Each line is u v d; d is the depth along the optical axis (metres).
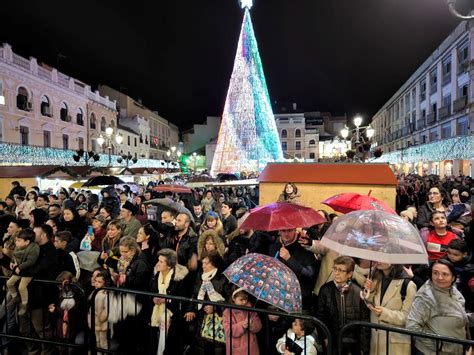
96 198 11.48
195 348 3.67
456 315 2.74
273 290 2.99
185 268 4.08
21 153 19.14
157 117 55.62
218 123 69.12
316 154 63.09
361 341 3.16
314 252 4.11
